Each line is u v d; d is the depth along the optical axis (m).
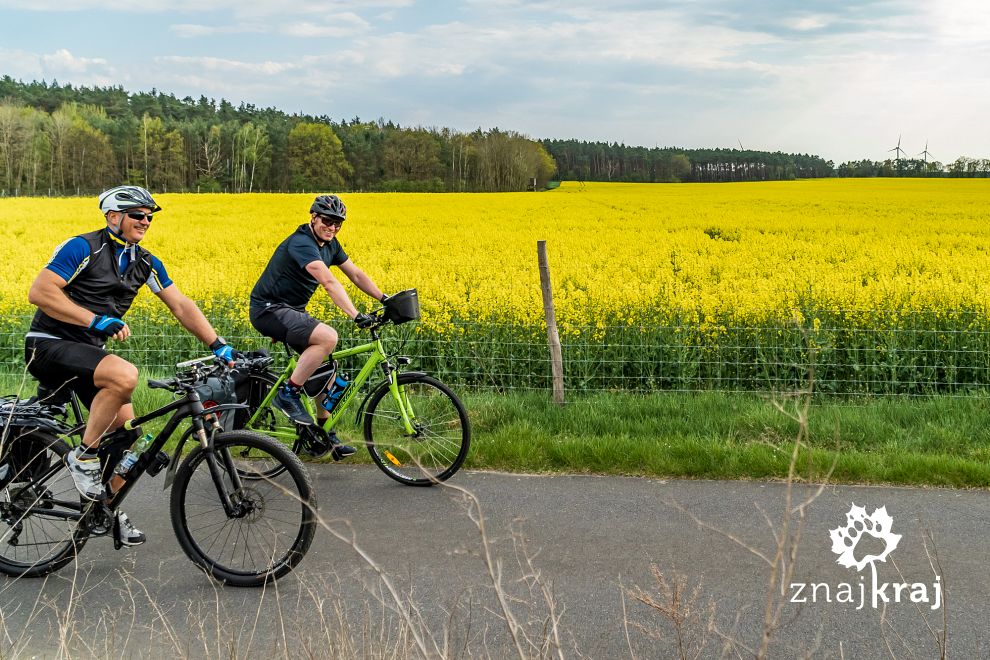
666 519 4.56
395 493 5.10
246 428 5.38
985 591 3.61
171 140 88.44
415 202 33.94
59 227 24.20
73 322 3.73
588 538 4.28
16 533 3.94
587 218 26.36
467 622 3.35
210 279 12.03
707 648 3.15
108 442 3.90
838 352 8.52
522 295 9.95
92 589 3.75
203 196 36.94
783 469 5.30
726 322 8.95
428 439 5.33
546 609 3.46
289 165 90.56
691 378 8.28
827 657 3.08
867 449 5.83
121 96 129.12
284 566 3.73
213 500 3.88
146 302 9.91
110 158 85.56
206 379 3.90
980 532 4.32
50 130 84.06
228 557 3.84
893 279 12.51
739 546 4.16
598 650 3.13
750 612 3.43
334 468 5.64
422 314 9.03
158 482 5.29
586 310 9.22
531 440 5.83
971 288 9.90
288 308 5.26
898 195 38.75
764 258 17.11
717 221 25.20
